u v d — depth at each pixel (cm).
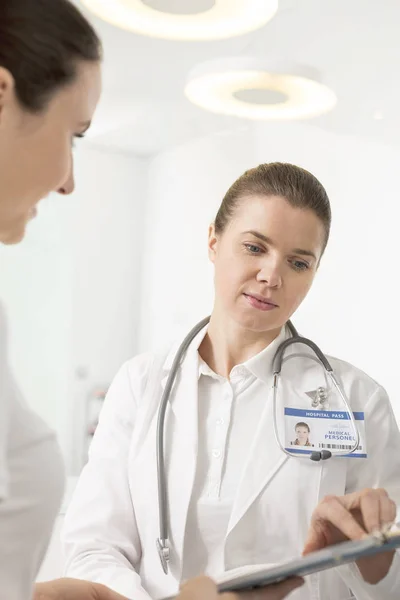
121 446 129
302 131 356
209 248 132
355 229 316
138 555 124
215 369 130
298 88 314
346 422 124
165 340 506
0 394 68
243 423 125
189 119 444
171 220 506
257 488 118
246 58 299
